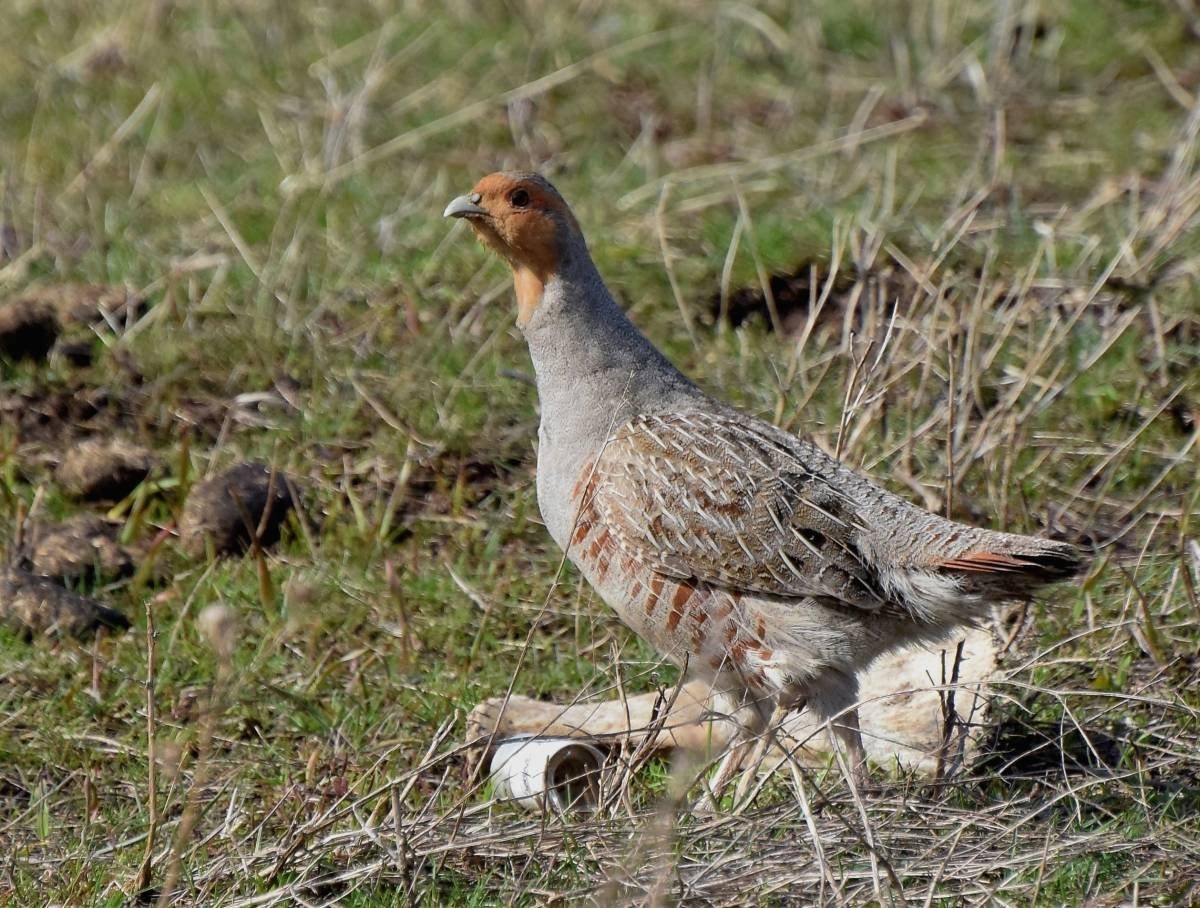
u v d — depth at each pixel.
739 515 10.31
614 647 11.34
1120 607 12.34
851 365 13.30
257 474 14.05
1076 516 13.71
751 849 9.34
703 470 10.45
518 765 10.50
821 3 22.97
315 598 12.60
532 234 10.94
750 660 10.49
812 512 10.30
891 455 13.84
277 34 22.89
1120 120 20.03
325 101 21.22
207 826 10.30
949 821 9.57
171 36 23.23
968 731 10.84
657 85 21.69
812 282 14.81
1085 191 18.38
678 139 20.41
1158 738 10.78
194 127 20.86
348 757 11.16
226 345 16.19
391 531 13.97
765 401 14.92
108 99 21.70
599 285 11.12
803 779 9.95
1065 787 10.02
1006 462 13.34
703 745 11.02
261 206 18.78
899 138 19.88
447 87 21.44
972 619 10.34
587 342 10.95
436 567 13.50
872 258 15.00
